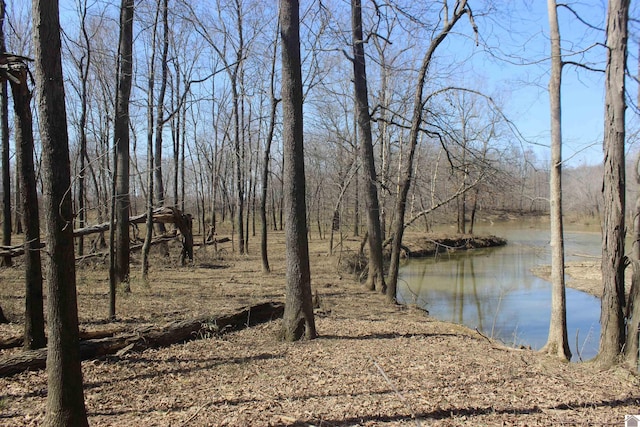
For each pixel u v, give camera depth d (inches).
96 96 593.9
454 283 727.1
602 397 213.0
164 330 285.0
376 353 277.1
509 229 1565.0
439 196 605.6
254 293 473.7
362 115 534.0
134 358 257.0
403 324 374.0
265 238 638.5
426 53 433.1
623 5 244.8
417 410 192.5
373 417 185.2
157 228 886.4
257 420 180.7
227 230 1430.9
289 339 300.5
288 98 288.4
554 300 300.5
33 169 244.7
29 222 244.4
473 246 1157.1
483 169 459.8
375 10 447.2
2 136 585.3
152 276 575.8
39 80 141.6
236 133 816.3
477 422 182.9
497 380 235.0
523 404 202.8
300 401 201.0
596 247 1099.9
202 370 241.8
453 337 335.3
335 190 963.3
